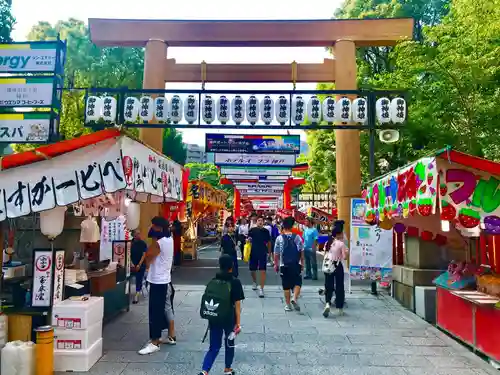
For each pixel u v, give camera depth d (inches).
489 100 391.2
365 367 212.4
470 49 397.1
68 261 327.3
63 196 187.9
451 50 402.9
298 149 709.3
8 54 348.8
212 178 1818.4
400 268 374.3
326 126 474.6
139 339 255.8
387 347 245.8
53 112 344.5
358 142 542.9
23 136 338.3
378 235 402.9
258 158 721.0
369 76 756.0
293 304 339.0
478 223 181.0
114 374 198.7
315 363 217.8
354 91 477.7
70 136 730.8
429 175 185.5
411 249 363.9
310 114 474.6
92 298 225.0
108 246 373.7
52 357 190.7
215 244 1201.4
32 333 203.2
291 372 204.7
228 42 549.6
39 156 186.9
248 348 241.1
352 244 403.9
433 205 180.1
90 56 899.4
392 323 302.0
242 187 1159.0
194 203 713.6
